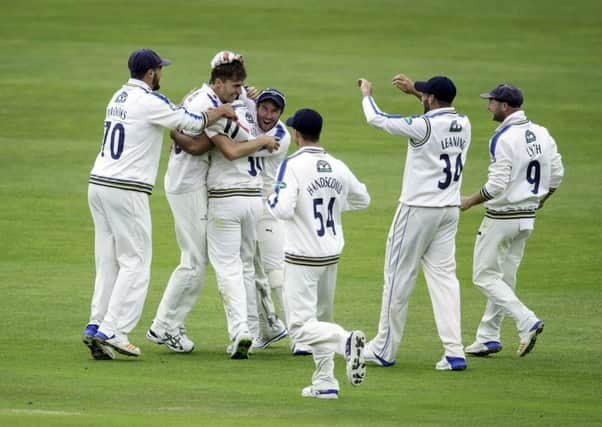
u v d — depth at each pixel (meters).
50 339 34.50
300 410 26.08
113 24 106.19
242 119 33.53
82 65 89.44
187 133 32.69
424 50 99.44
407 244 32.16
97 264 33.00
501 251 34.00
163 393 27.66
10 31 101.44
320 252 28.69
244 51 96.62
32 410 25.00
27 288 41.53
